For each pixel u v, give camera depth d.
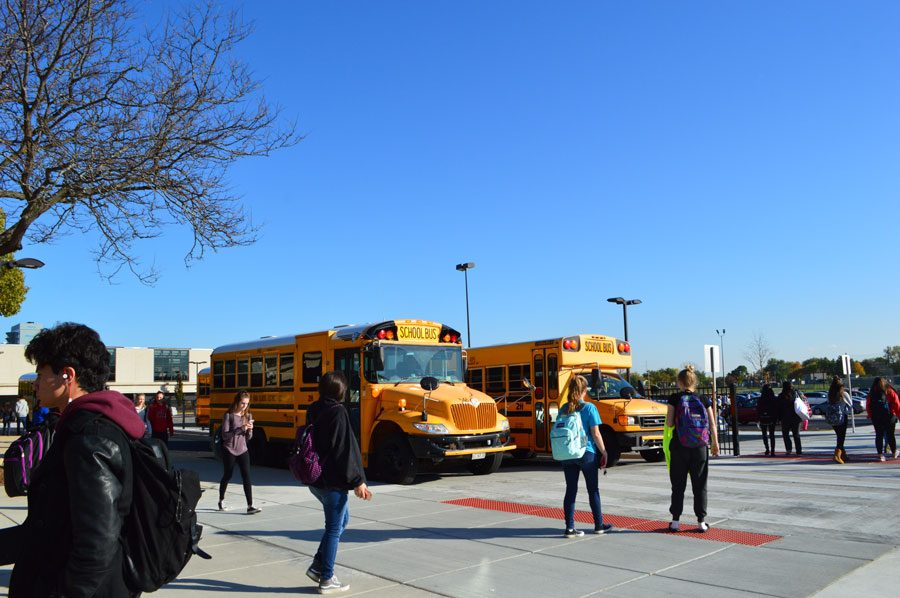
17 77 12.37
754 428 31.56
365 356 13.73
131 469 2.67
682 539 7.50
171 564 2.79
